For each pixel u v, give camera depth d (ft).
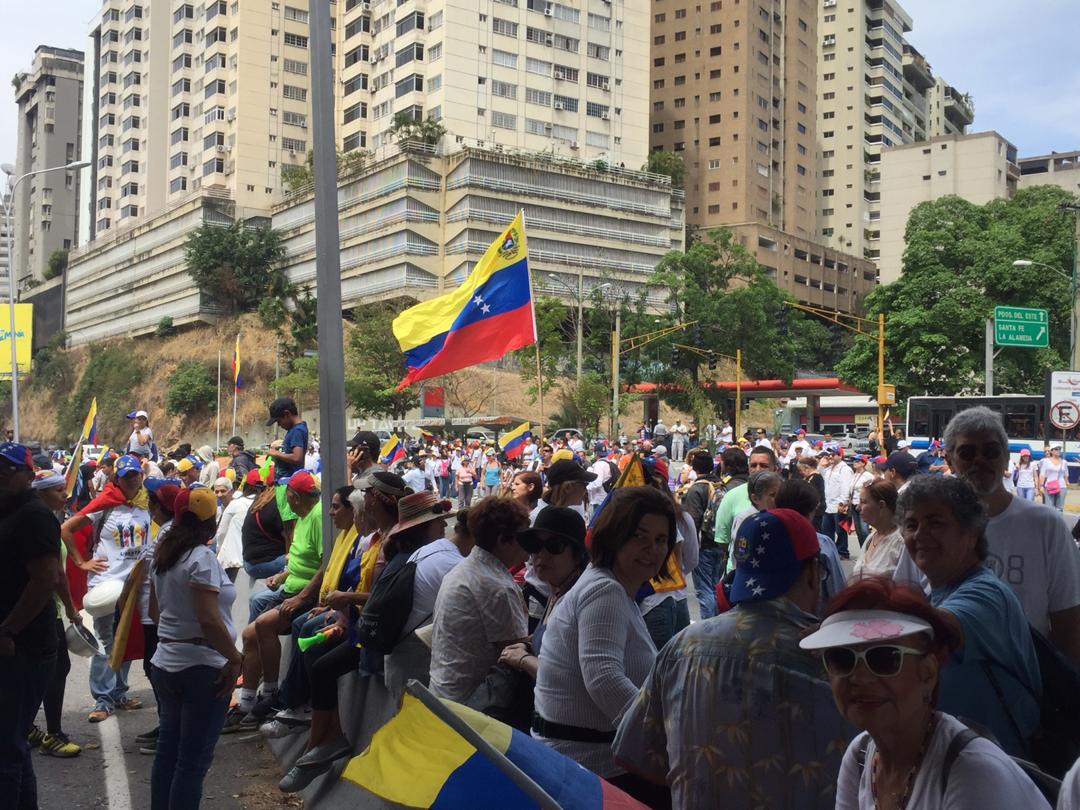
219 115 340.80
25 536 16.08
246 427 310.24
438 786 9.93
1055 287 166.20
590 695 11.60
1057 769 10.37
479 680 15.33
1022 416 119.75
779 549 9.84
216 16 341.00
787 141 403.13
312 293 308.81
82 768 21.47
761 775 9.41
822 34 463.83
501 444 96.32
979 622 10.10
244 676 24.32
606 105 313.73
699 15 383.24
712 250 259.60
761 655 9.55
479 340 33.06
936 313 165.89
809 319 378.73
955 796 6.81
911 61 498.69
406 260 266.16
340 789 18.60
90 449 85.20
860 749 7.80
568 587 14.88
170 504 20.49
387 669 17.83
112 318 404.57
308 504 24.72
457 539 19.08
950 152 403.75
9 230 117.19
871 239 460.96
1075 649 12.23
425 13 291.79
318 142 23.97
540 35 300.20
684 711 9.91
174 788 16.55
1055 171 448.24
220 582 16.99
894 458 22.49
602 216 290.15
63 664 22.41
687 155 383.04
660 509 12.10
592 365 255.70
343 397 23.80
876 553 18.63
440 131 273.54
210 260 324.19
